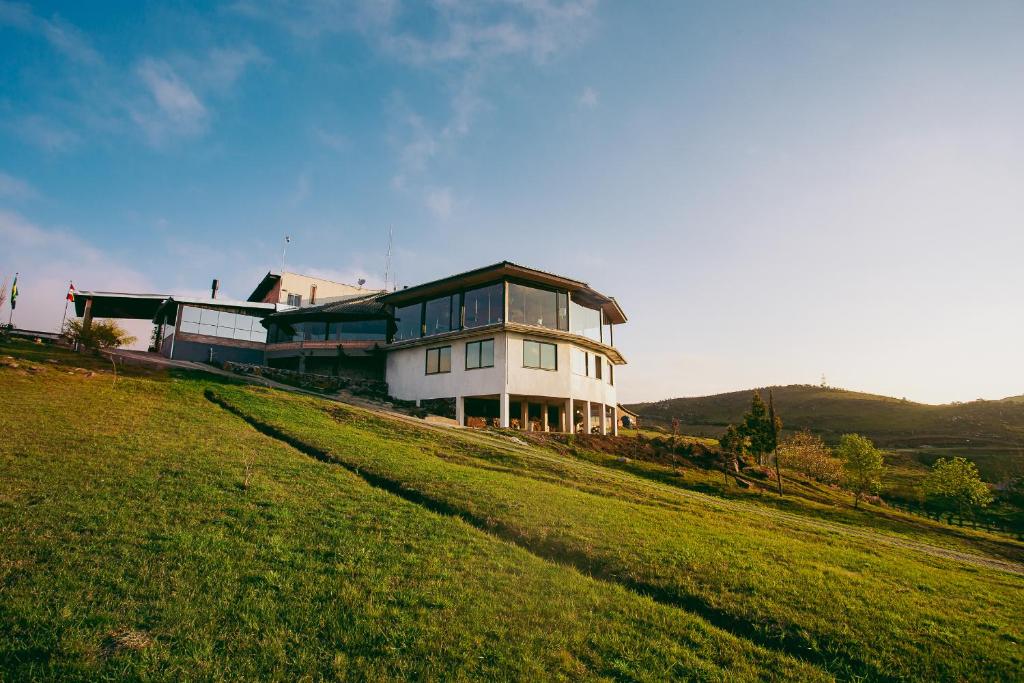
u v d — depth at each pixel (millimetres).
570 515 17953
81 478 15602
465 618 10094
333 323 52812
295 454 22047
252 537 12719
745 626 11391
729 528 20578
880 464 46656
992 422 125250
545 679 8445
